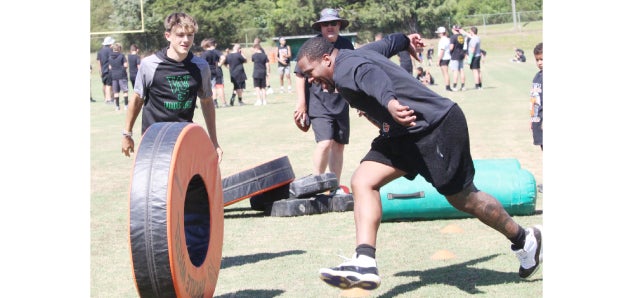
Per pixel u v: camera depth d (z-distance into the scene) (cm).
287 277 589
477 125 1579
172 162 458
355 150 1311
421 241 687
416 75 3139
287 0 6269
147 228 446
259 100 2380
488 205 525
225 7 6022
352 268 480
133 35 5356
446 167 505
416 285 553
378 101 473
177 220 459
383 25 6319
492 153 1200
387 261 623
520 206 756
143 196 450
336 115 839
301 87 841
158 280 451
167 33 615
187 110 626
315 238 718
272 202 835
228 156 1293
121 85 2409
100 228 788
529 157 1156
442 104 502
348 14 6297
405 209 762
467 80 3014
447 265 606
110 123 1953
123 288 578
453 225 731
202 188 527
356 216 505
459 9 6825
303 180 832
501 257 624
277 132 1631
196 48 5903
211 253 529
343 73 493
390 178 515
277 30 6291
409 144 506
